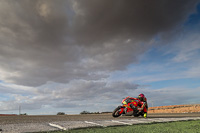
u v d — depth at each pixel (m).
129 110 6.49
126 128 2.74
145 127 2.86
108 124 3.18
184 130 2.51
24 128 2.60
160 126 2.99
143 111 6.43
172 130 2.52
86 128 2.77
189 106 13.86
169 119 4.28
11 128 2.60
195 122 3.69
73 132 2.39
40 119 5.12
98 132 2.38
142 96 6.57
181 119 4.27
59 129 2.61
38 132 2.38
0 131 2.36
